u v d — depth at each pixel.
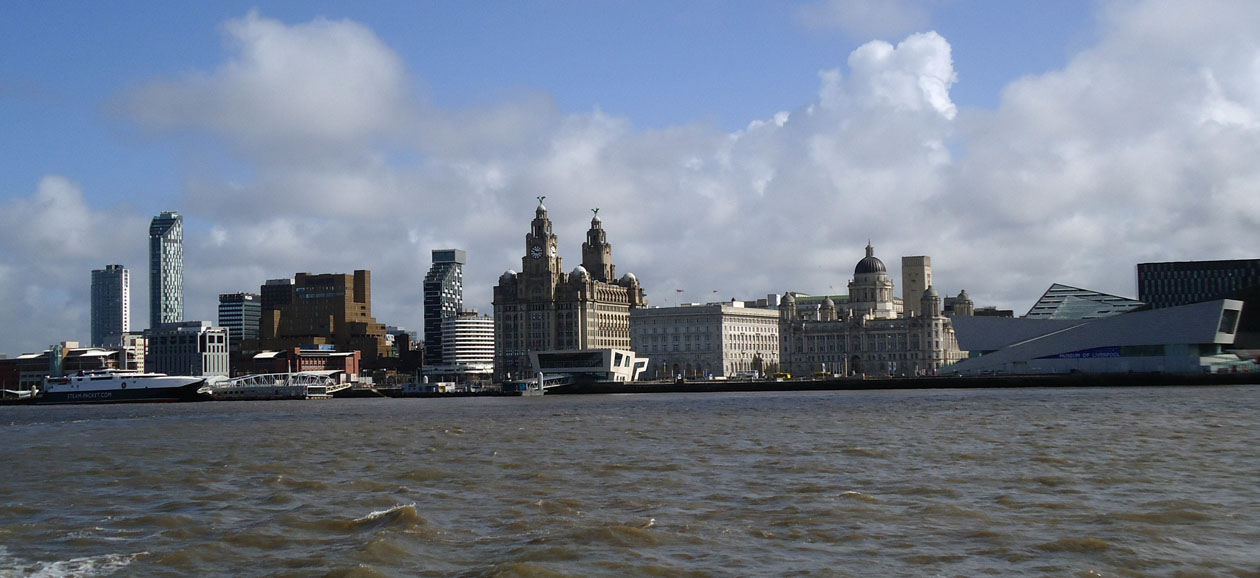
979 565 50.28
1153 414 147.00
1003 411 165.00
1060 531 57.56
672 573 49.41
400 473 87.31
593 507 67.44
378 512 66.19
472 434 135.62
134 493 79.38
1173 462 86.31
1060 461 88.00
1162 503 65.62
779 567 50.34
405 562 52.38
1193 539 55.25
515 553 53.75
